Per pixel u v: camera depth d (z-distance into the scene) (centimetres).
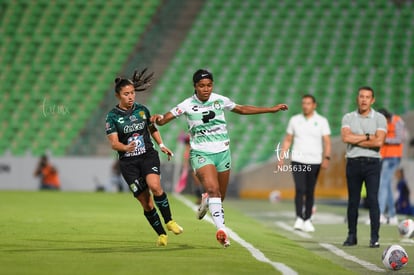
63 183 8450
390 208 4962
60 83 9975
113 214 4791
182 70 10038
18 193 7406
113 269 2308
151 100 9706
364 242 3750
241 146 9088
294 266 2550
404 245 3622
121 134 2920
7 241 3127
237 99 9625
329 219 5288
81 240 3203
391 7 10500
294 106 9519
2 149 9375
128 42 10394
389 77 9781
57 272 2225
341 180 7725
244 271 2338
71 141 9375
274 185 8200
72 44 10381
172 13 10631
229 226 4075
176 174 8381
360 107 3503
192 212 5169
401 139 4919
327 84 9725
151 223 3008
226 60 10081
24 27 10556
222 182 3008
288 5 10588
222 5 10681
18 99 9806
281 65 9969
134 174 2928
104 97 9819
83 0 10781
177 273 2242
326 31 10294
